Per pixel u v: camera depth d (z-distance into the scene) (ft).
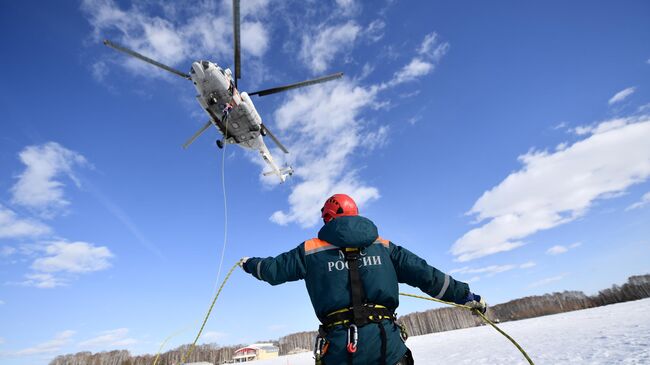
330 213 8.40
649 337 32.37
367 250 7.59
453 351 55.06
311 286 7.51
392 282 7.37
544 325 86.63
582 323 69.67
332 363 6.57
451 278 7.57
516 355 36.94
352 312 6.83
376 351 6.51
